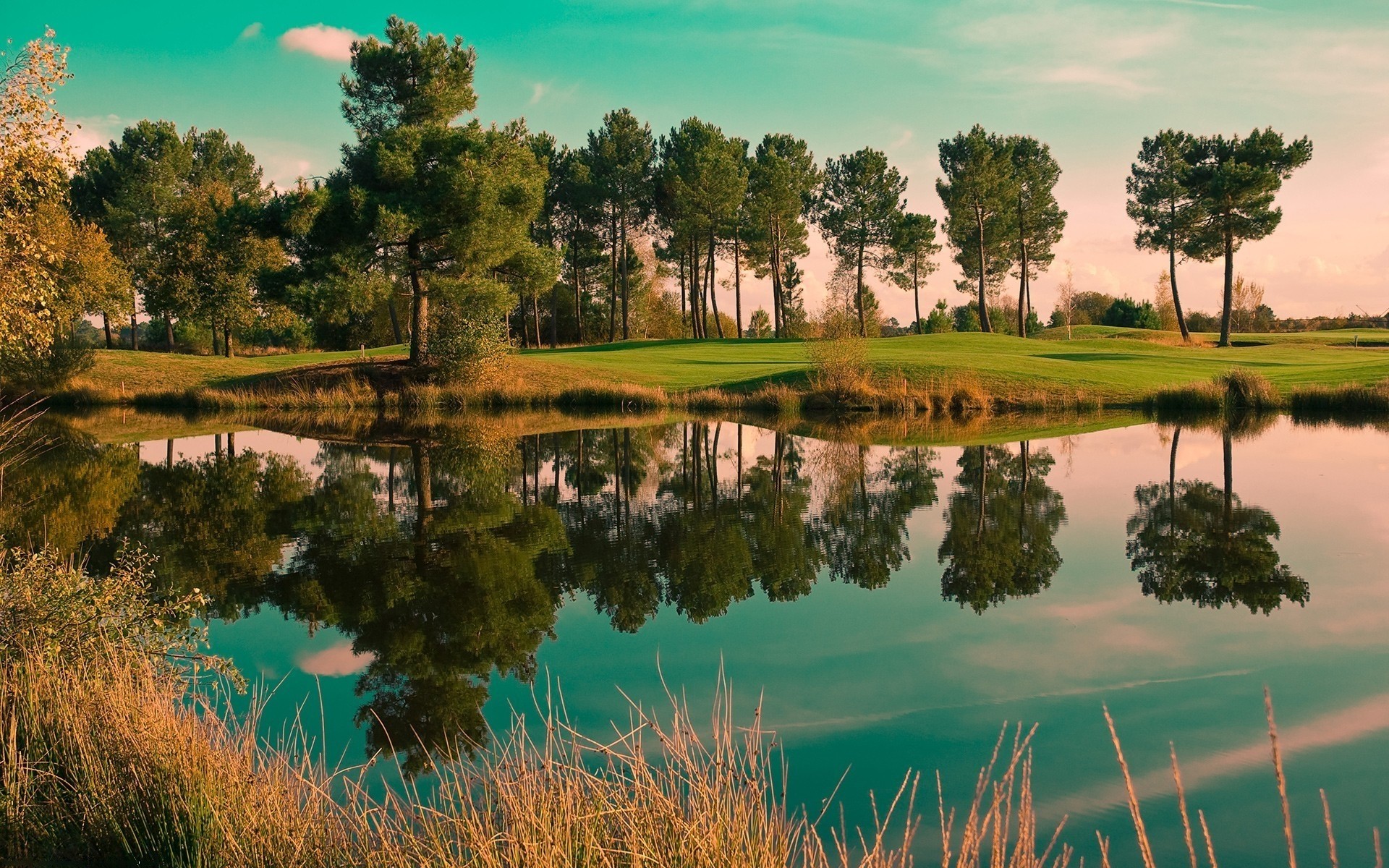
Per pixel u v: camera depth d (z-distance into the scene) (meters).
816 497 14.55
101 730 4.70
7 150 12.98
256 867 3.69
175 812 3.90
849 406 30.80
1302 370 37.00
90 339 38.19
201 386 35.69
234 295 49.69
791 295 74.69
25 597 5.95
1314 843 4.08
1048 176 65.06
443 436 24.20
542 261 36.59
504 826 3.66
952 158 61.62
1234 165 53.94
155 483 16.14
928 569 9.73
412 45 34.22
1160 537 10.98
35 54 13.04
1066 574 9.31
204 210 51.41
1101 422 25.98
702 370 40.03
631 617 8.06
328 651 7.23
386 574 9.73
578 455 20.17
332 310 31.55
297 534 11.85
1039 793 4.64
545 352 51.38
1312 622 7.49
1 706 4.90
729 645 7.21
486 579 9.46
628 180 62.19
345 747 5.34
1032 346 51.78
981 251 62.50
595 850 3.43
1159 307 78.81
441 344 33.81
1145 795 4.59
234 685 6.38
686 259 70.50
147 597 8.37
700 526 12.30
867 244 63.44
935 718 5.63
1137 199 62.44
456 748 5.29
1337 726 5.38
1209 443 20.39
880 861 3.60
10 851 3.95
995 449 20.16
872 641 7.27
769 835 3.48
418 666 6.83
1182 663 6.58
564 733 5.48
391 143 32.12
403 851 3.75
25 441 22.11
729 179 60.75
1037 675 6.39
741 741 5.32
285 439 23.47
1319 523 11.62
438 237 33.72
